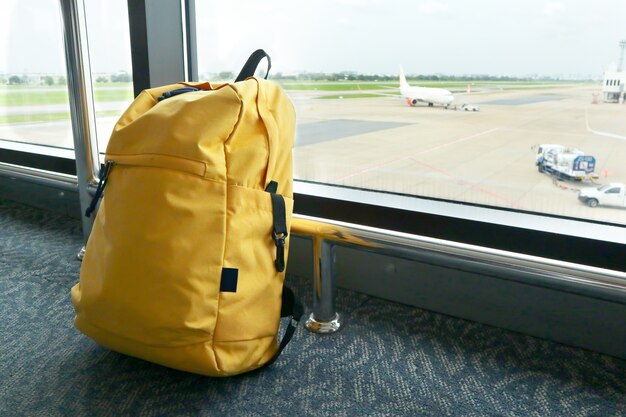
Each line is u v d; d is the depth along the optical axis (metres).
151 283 0.78
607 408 0.84
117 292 0.79
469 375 0.92
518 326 1.07
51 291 1.21
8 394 0.84
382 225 1.20
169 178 0.77
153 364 0.94
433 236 1.13
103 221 0.85
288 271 1.36
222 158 0.79
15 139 2.08
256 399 0.84
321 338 1.04
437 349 1.01
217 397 0.84
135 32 1.38
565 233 0.99
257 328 0.86
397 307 1.18
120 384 0.87
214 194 0.78
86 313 0.84
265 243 0.86
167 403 0.83
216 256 0.78
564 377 0.92
